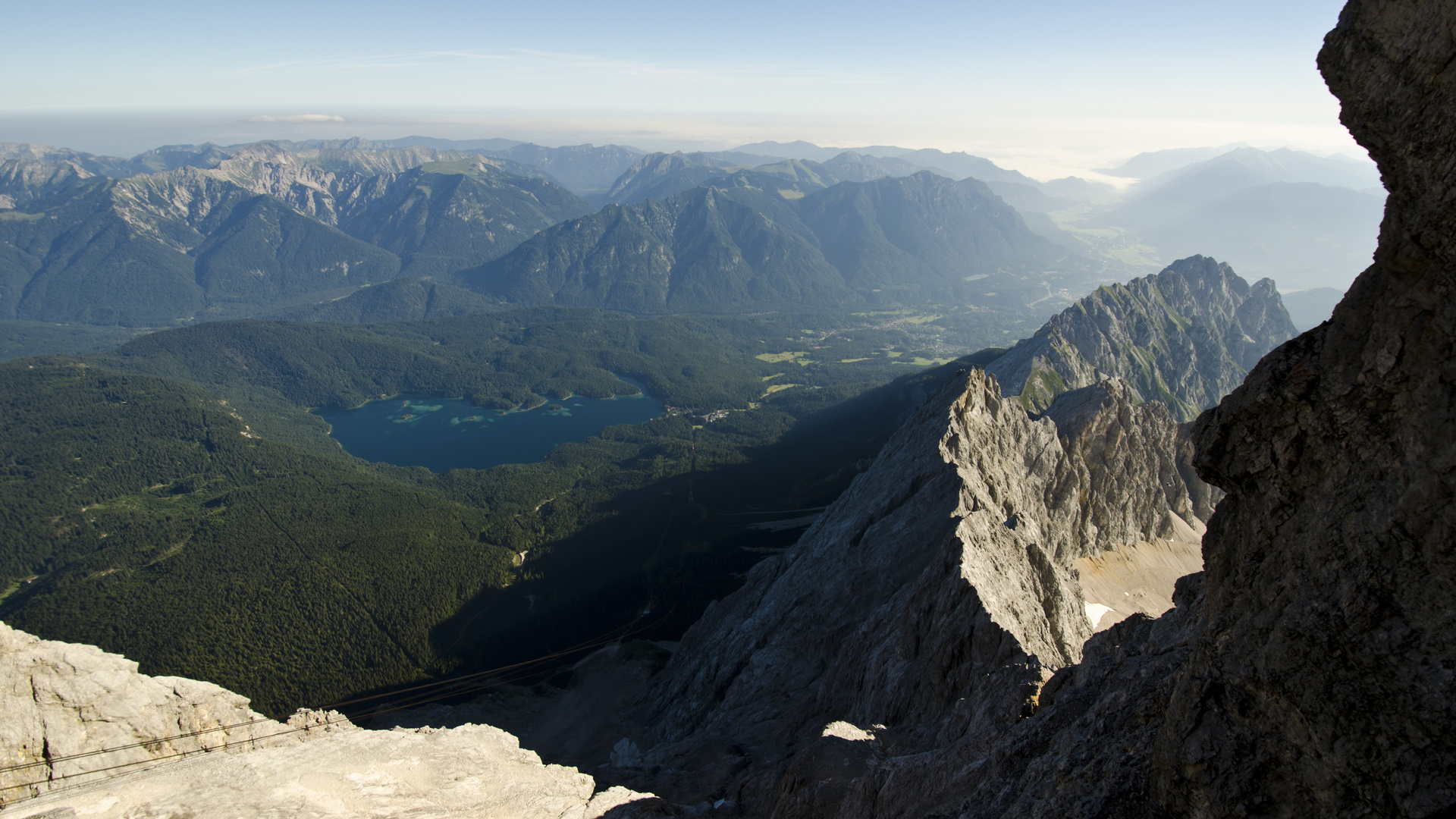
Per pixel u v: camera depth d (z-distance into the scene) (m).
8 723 42.78
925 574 68.12
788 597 104.06
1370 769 15.27
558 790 50.44
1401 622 15.37
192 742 48.03
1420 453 15.58
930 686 57.56
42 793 42.09
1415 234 16.12
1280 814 16.73
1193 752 18.48
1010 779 27.77
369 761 43.59
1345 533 16.78
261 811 36.09
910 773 36.41
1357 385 17.31
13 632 45.53
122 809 35.16
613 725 124.19
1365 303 17.80
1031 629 60.72
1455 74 15.46
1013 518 89.44
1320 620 16.52
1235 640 18.75
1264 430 19.69
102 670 46.97
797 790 44.91
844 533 108.50
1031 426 136.50
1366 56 17.42
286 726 53.72
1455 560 14.82
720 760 69.75
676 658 138.00
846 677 74.00
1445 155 15.68
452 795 43.84
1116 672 29.47
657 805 51.25
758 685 88.56
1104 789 21.44
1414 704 14.77
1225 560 21.25
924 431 125.69
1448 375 15.40
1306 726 16.44
